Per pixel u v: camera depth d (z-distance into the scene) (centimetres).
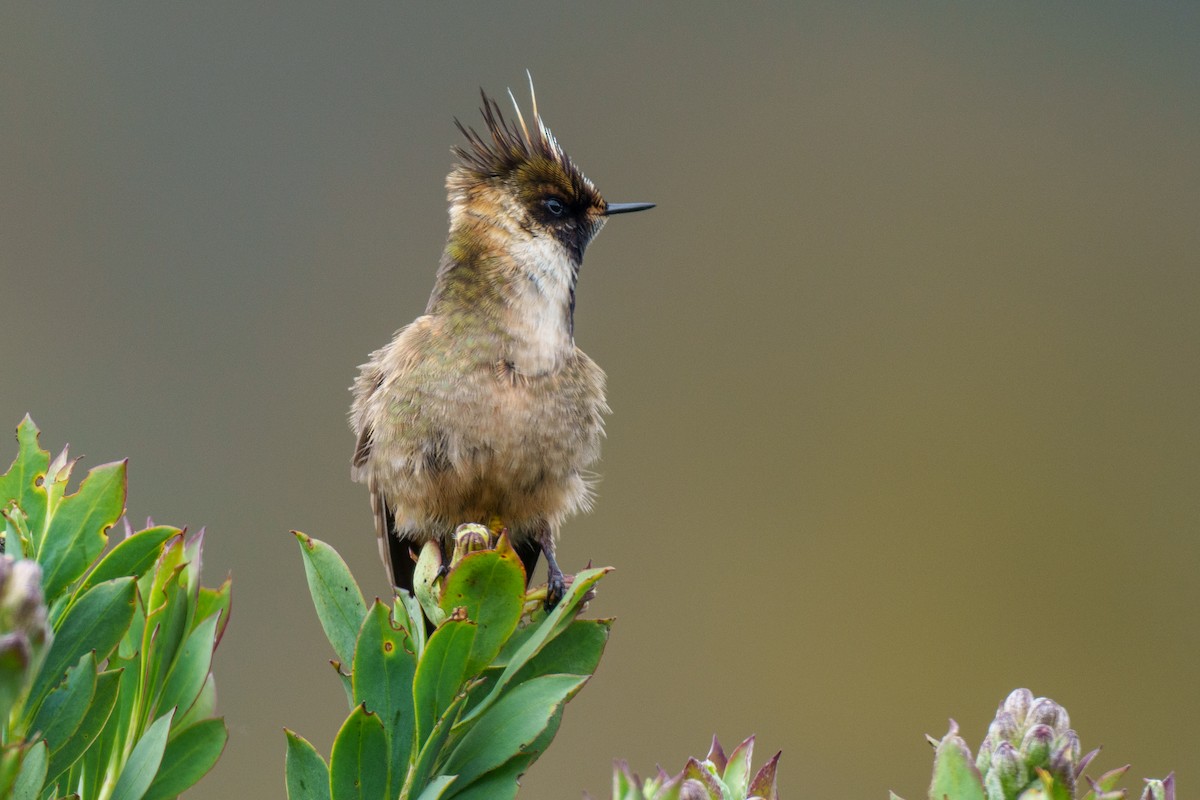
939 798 341
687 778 336
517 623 419
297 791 402
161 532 386
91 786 393
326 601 447
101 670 420
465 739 415
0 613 290
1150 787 337
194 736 403
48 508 383
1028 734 343
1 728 325
